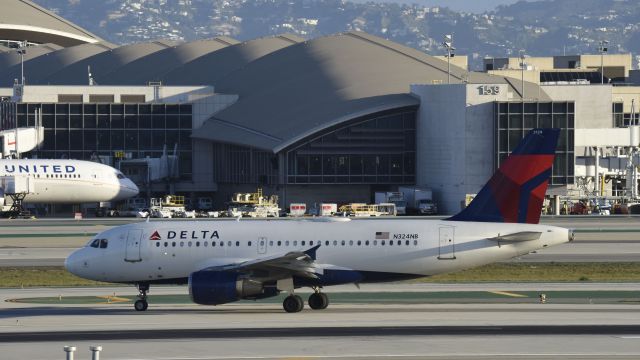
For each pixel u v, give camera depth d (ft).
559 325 602.44
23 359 512.63
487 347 535.60
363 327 598.75
